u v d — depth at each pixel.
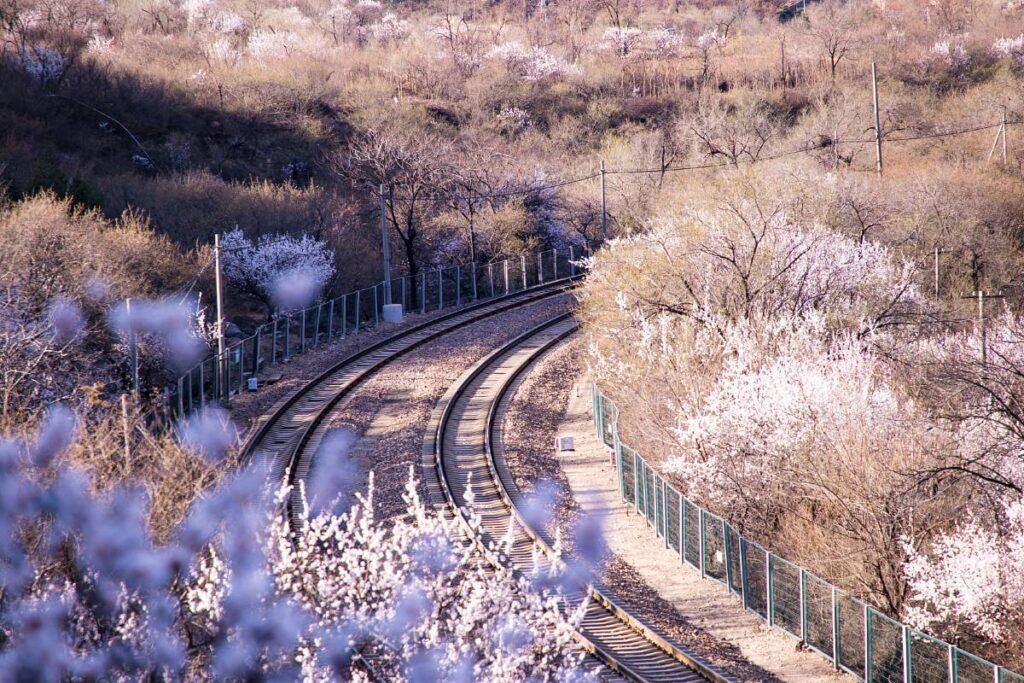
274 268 174.75
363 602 55.19
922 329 122.50
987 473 89.31
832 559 84.94
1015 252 192.12
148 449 54.66
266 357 156.12
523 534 91.31
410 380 144.75
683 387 107.44
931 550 84.69
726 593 85.56
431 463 109.75
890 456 88.12
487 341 168.50
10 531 44.38
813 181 171.38
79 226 132.62
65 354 104.00
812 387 91.25
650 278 124.25
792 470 90.38
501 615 58.66
